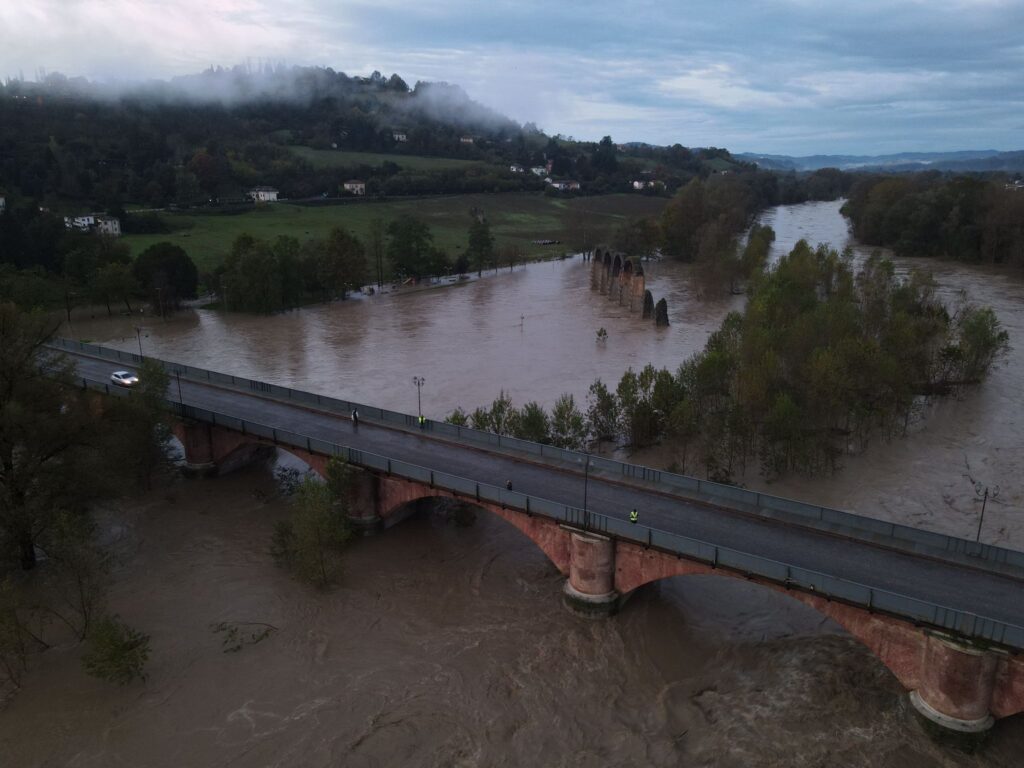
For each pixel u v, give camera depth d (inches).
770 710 1675.7
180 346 5049.2
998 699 1514.5
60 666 1851.6
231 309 6205.7
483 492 2107.5
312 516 2111.2
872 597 1584.6
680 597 2110.0
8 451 2142.0
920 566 1802.4
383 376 4266.7
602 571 1957.4
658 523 2015.3
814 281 4785.9
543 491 2203.5
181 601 2116.1
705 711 1690.5
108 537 2456.9
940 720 1533.0
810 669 1792.6
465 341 5108.3
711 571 1792.6
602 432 3174.2
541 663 1847.9
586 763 1555.1
